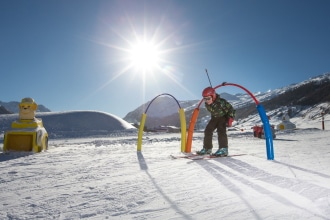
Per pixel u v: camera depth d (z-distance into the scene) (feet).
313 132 65.26
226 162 17.43
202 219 7.72
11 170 15.83
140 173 14.23
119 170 15.19
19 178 13.57
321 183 11.23
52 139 69.41
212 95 20.77
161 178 12.91
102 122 124.98
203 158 19.36
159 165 16.63
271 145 18.61
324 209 8.06
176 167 15.81
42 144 28.66
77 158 20.62
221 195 9.89
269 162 17.24
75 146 36.45
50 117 123.03
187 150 24.29
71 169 15.80
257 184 11.30
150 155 21.84
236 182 11.76
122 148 29.01
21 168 16.51
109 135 82.48
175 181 12.26
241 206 8.63
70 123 119.24
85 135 83.76
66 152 25.64
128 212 8.45
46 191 11.02
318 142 33.76
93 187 11.48
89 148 30.48
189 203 9.12
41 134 28.55
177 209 8.58
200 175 13.41
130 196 10.06
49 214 8.41
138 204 9.16
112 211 8.57
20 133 27.43
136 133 91.76
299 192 9.93
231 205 8.76
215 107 20.83
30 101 29.32
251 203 8.86
